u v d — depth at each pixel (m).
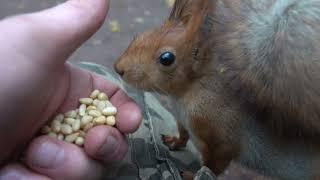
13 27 0.21
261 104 0.24
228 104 0.24
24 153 0.21
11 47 0.21
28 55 0.21
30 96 0.21
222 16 0.24
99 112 0.22
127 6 0.50
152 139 0.25
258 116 0.24
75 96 0.24
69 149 0.21
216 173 0.26
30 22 0.21
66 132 0.22
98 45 0.46
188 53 0.24
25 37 0.21
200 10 0.23
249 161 0.25
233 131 0.25
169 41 0.23
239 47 0.24
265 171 0.26
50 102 0.23
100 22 0.23
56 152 0.21
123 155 0.22
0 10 0.49
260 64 0.23
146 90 0.24
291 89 0.23
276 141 0.25
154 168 0.24
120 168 0.23
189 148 0.27
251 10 0.24
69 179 0.21
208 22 0.24
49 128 0.22
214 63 0.24
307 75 0.23
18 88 0.21
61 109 0.24
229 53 0.24
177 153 0.26
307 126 0.24
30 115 0.22
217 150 0.25
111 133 0.22
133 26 0.48
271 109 0.24
